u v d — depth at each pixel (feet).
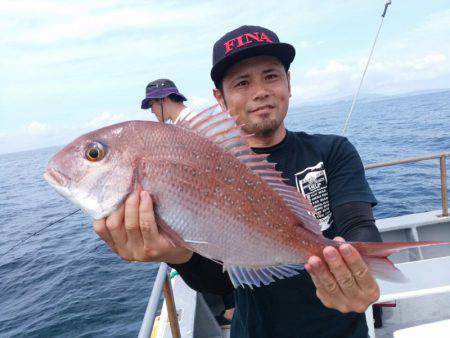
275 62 2.44
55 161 1.87
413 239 5.17
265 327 2.35
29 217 22.43
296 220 1.97
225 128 1.96
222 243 1.87
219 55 2.50
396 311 3.67
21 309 9.07
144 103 5.85
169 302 2.77
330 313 2.31
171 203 1.82
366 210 2.24
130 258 1.89
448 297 3.73
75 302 8.91
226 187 1.89
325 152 2.49
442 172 5.25
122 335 7.27
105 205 1.81
